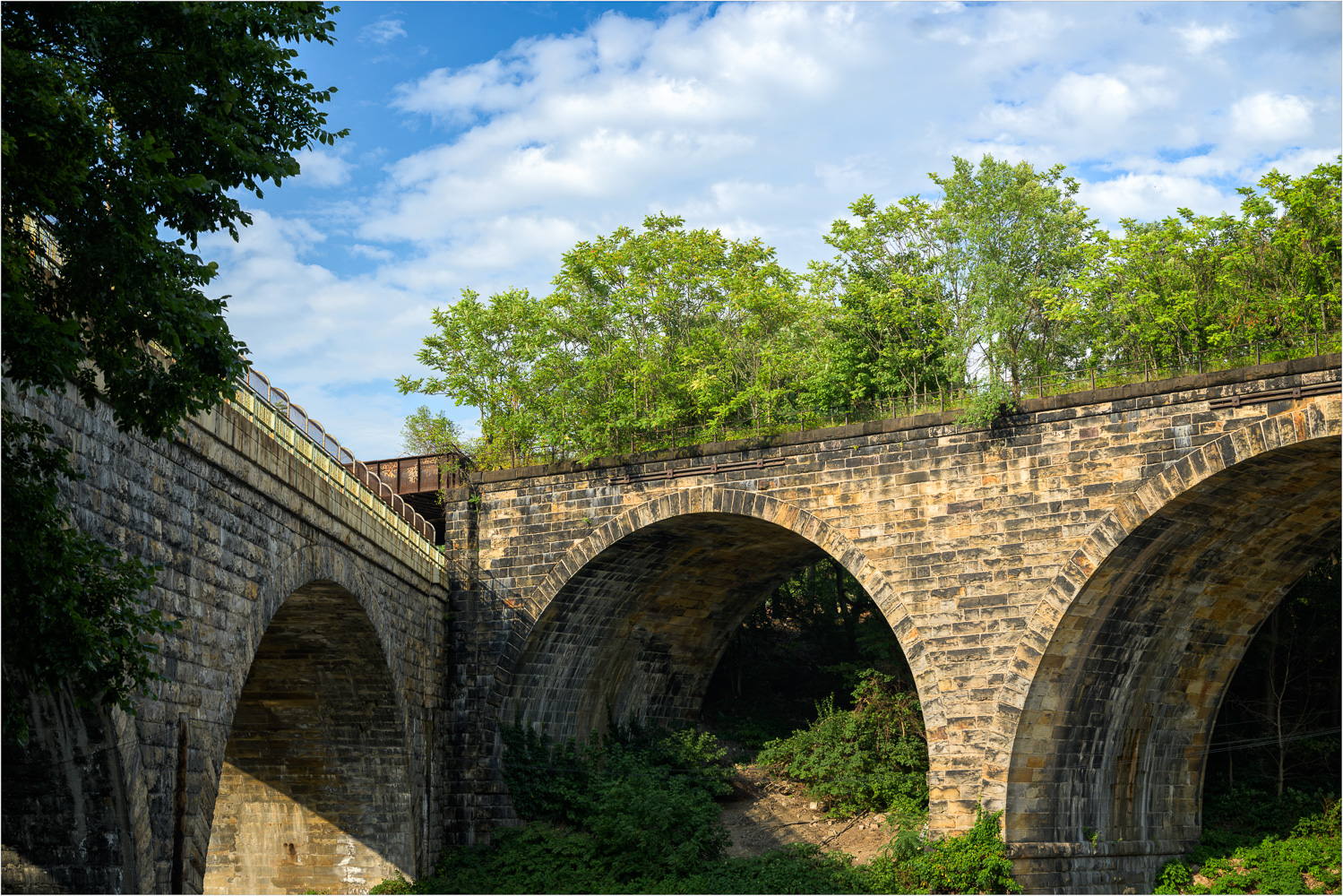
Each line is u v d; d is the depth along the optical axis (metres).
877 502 41.66
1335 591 52.03
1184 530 38.62
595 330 51.97
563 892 43.31
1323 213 45.69
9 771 22.95
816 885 41.69
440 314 53.22
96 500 22.66
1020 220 48.47
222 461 27.70
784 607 65.75
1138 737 43.81
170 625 18.42
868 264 54.28
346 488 36.44
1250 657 52.31
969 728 38.91
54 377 16.59
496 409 52.47
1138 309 48.25
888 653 53.19
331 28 19.97
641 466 46.47
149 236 17.62
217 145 18.91
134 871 23.16
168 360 22.94
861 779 50.47
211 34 18.42
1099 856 41.47
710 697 63.94
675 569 51.09
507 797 46.88
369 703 42.16
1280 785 49.12
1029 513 39.12
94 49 17.59
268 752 43.59
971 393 40.88
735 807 52.19
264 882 44.19
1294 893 42.56
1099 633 39.84
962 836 38.41
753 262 55.62
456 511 49.41
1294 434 35.34
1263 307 45.75
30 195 16.91
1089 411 38.66
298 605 37.19
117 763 22.73
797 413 47.22
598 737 53.38
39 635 16.44
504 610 47.97
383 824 43.38
